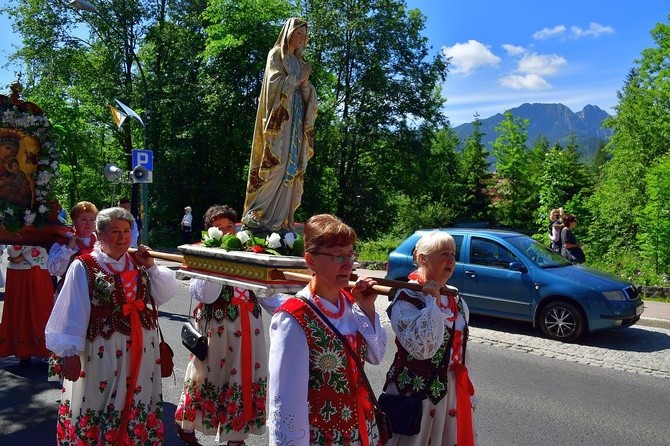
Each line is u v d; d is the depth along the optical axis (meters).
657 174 16.34
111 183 33.72
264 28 28.06
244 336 4.24
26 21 30.05
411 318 2.92
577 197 22.22
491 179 49.00
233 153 29.45
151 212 28.36
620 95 39.47
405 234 41.19
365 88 29.14
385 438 2.59
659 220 15.88
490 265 9.34
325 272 2.43
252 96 28.61
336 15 28.45
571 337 8.46
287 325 2.32
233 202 29.44
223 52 28.17
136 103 29.62
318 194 29.27
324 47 28.89
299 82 4.52
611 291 8.38
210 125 28.14
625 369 7.17
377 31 28.55
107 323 3.46
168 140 29.52
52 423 5.02
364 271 16.81
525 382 6.54
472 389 3.12
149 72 31.69
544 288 8.70
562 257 9.73
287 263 3.23
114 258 3.59
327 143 28.47
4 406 5.39
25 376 6.25
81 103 32.59
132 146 33.28
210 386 4.27
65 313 3.36
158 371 3.71
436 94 30.86
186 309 10.27
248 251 3.58
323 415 2.32
